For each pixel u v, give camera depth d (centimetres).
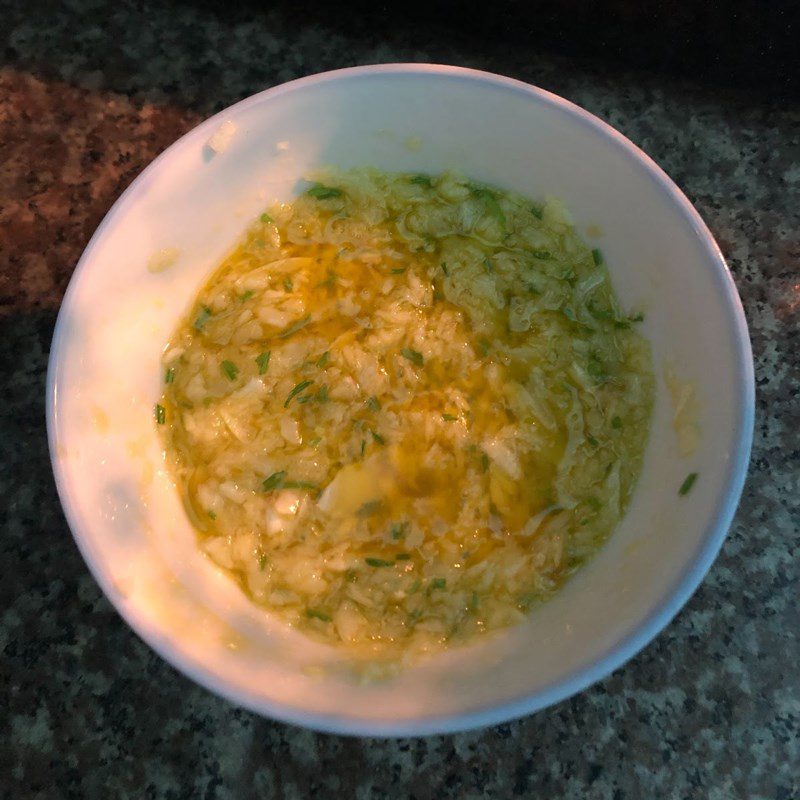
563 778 19
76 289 17
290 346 20
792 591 19
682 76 23
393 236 20
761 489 20
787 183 22
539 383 19
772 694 19
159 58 23
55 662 19
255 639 18
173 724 19
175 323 20
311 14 23
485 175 20
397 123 19
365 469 19
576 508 18
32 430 20
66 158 22
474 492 19
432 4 22
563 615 17
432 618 18
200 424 19
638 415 18
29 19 23
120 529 17
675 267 18
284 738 19
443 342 19
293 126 19
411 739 19
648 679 19
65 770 19
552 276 20
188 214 19
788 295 21
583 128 18
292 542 19
